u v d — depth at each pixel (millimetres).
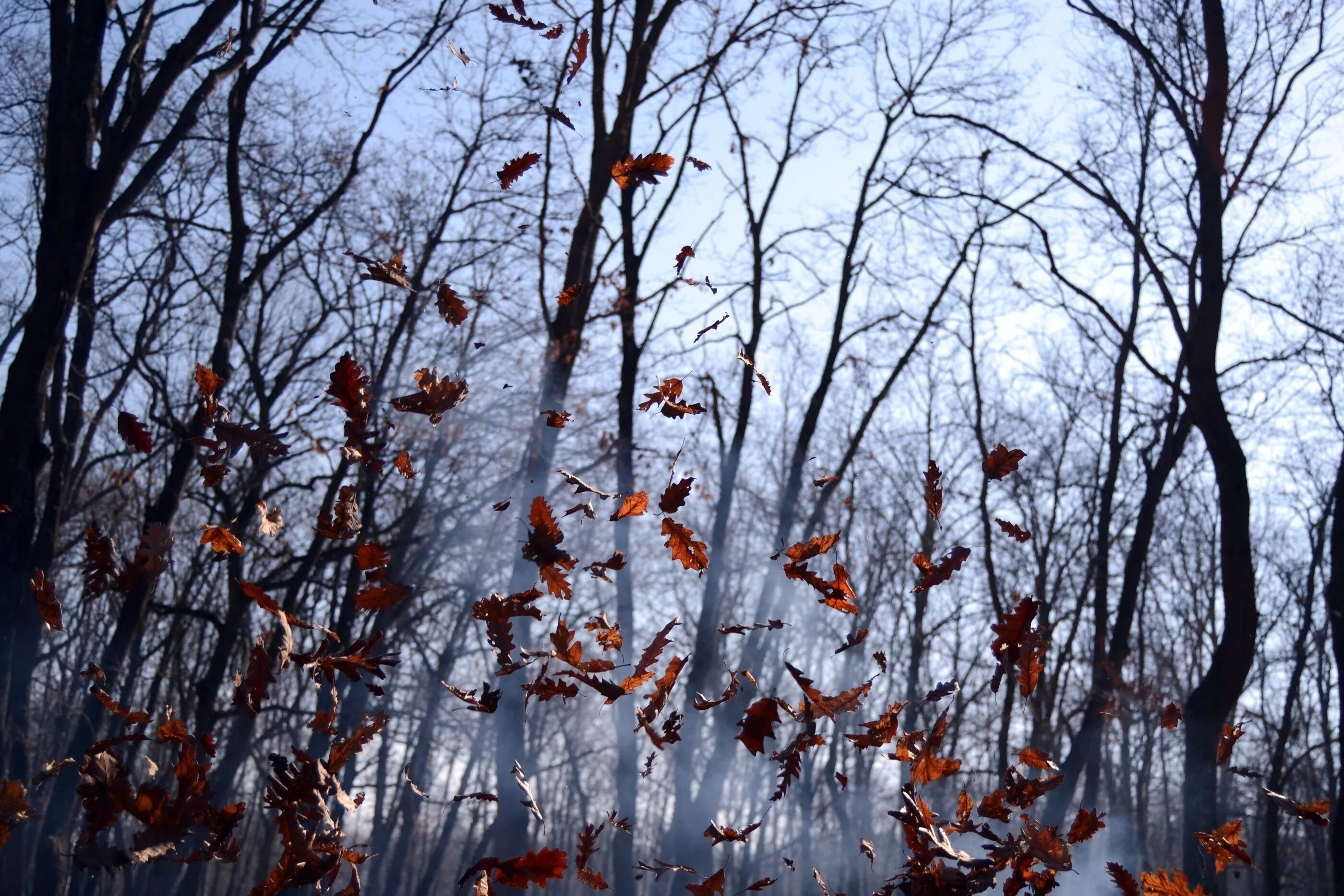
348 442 2904
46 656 12109
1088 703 12781
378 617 14648
